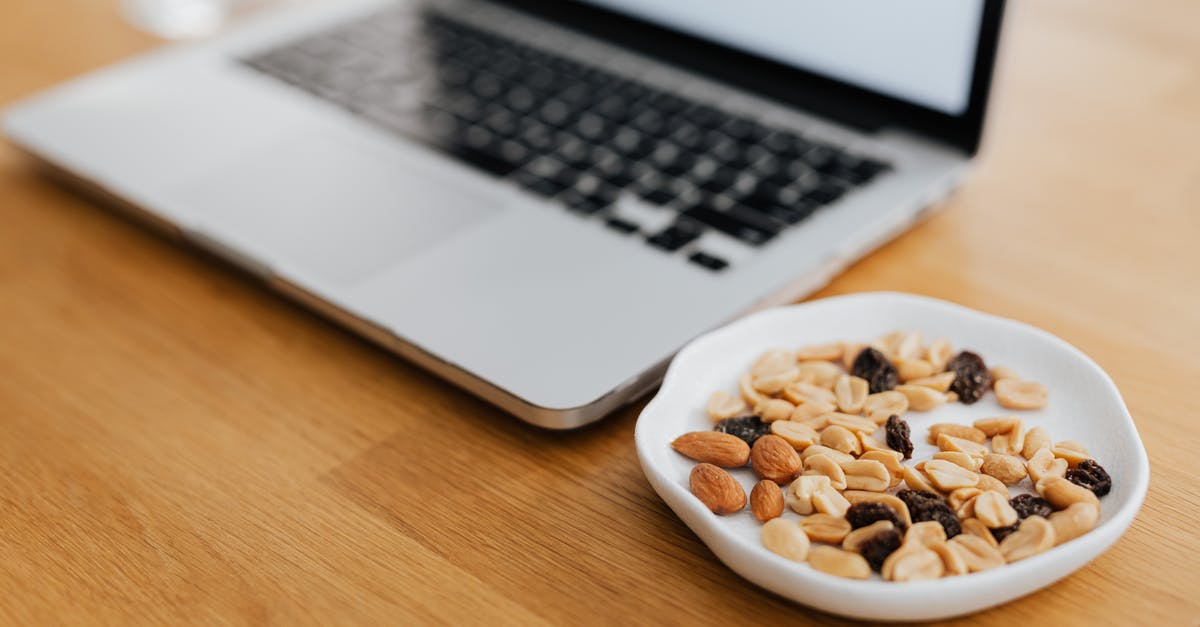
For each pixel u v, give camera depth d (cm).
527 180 72
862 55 73
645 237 67
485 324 63
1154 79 83
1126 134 78
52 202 77
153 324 68
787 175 71
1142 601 53
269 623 54
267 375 65
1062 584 54
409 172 73
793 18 75
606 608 54
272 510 58
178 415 63
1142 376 62
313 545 57
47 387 64
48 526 58
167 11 98
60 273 72
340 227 69
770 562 52
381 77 83
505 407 60
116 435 62
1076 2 92
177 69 85
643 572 55
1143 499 54
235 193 72
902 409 58
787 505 55
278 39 87
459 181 73
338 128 78
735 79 78
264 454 61
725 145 74
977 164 71
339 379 64
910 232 71
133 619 54
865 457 56
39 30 96
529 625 53
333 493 59
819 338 62
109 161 75
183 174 74
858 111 74
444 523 57
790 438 57
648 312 63
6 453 61
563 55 84
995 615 53
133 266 72
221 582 55
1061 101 81
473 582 55
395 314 64
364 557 56
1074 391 59
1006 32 68
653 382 61
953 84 70
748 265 65
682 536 56
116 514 58
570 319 63
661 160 73
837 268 67
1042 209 72
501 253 67
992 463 55
